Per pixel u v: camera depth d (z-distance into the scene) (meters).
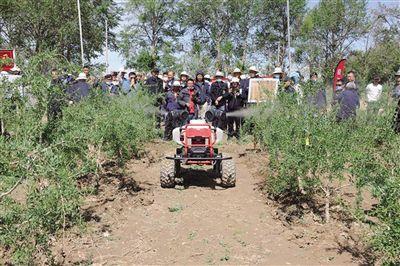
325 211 6.91
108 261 5.43
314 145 6.57
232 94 12.07
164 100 12.64
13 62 5.61
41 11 29.73
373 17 38.91
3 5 29.31
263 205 7.35
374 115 8.27
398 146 6.16
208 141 7.84
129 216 6.83
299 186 7.09
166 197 7.68
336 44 46.91
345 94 9.42
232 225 6.50
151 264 5.38
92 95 8.20
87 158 6.11
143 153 10.71
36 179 4.68
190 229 6.36
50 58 5.77
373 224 5.42
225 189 8.17
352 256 5.63
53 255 5.25
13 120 5.44
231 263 5.42
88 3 33.28
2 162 4.40
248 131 11.74
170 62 28.80
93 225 6.41
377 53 33.75
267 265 5.38
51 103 5.93
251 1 51.25
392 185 4.50
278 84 10.10
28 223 4.57
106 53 36.00
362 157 6.09
